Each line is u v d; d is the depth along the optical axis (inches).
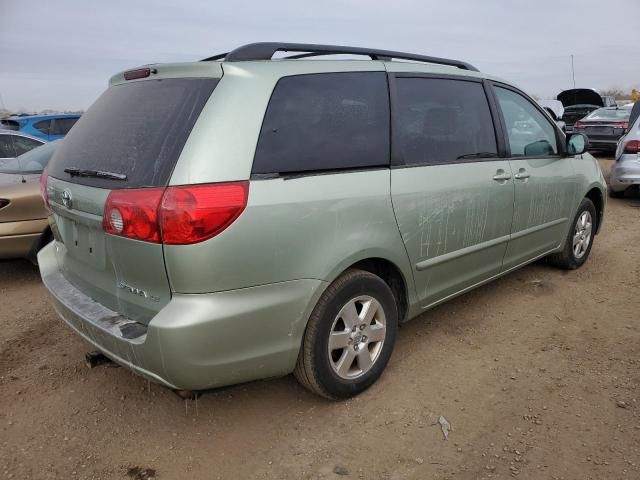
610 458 96.0
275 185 94.7
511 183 148.8
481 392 118.3
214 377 92.0
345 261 104.6
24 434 106.2
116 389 122.2
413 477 92.7
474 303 168.2
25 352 140.1
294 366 102.8
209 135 89.7
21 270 213.0
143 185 89.7
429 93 129.9
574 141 174.4
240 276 91.0
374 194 110.3
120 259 95.0
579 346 139.0
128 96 108.0
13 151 294.4
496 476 92.4
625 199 345.4
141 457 99.6
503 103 154.8
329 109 107.3
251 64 99.4
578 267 200.1
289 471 95.0
